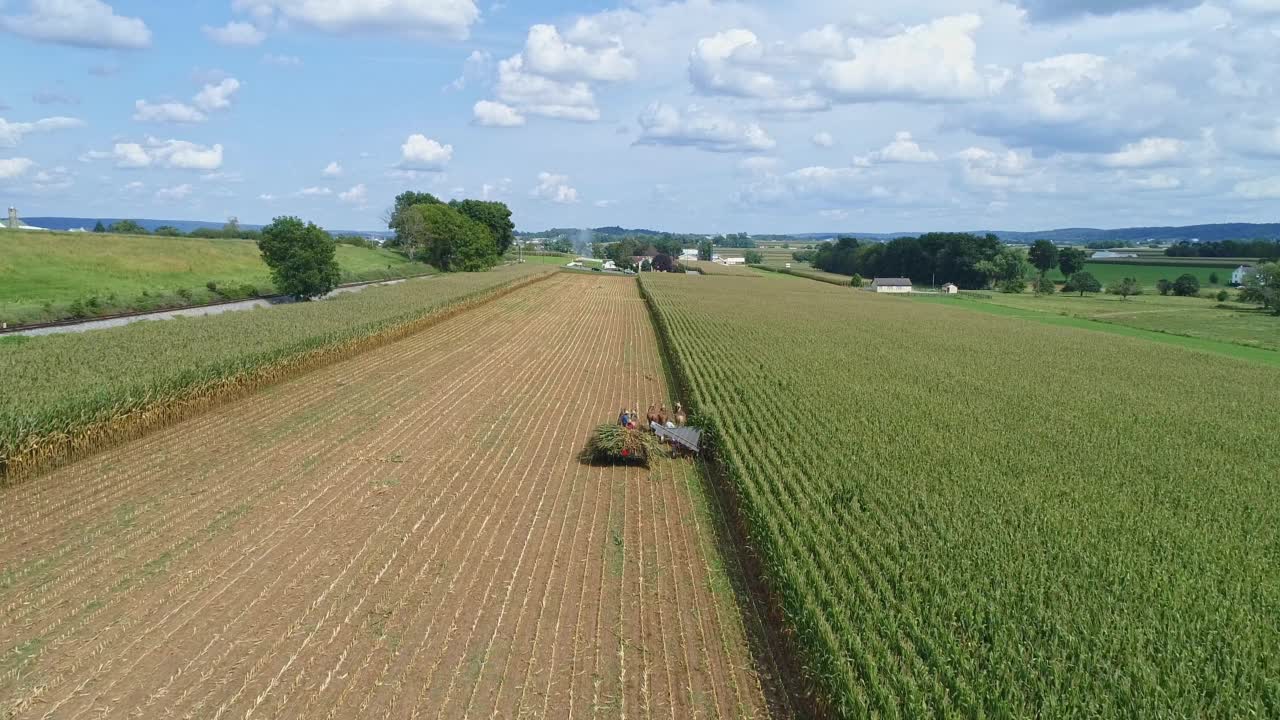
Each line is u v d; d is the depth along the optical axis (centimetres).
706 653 1478
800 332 6138
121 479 2234
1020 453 2592
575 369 4678
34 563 1677
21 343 3500
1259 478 2447
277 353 3522
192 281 8500
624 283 13450
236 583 1634
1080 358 5403
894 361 4688
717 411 3086
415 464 2545
